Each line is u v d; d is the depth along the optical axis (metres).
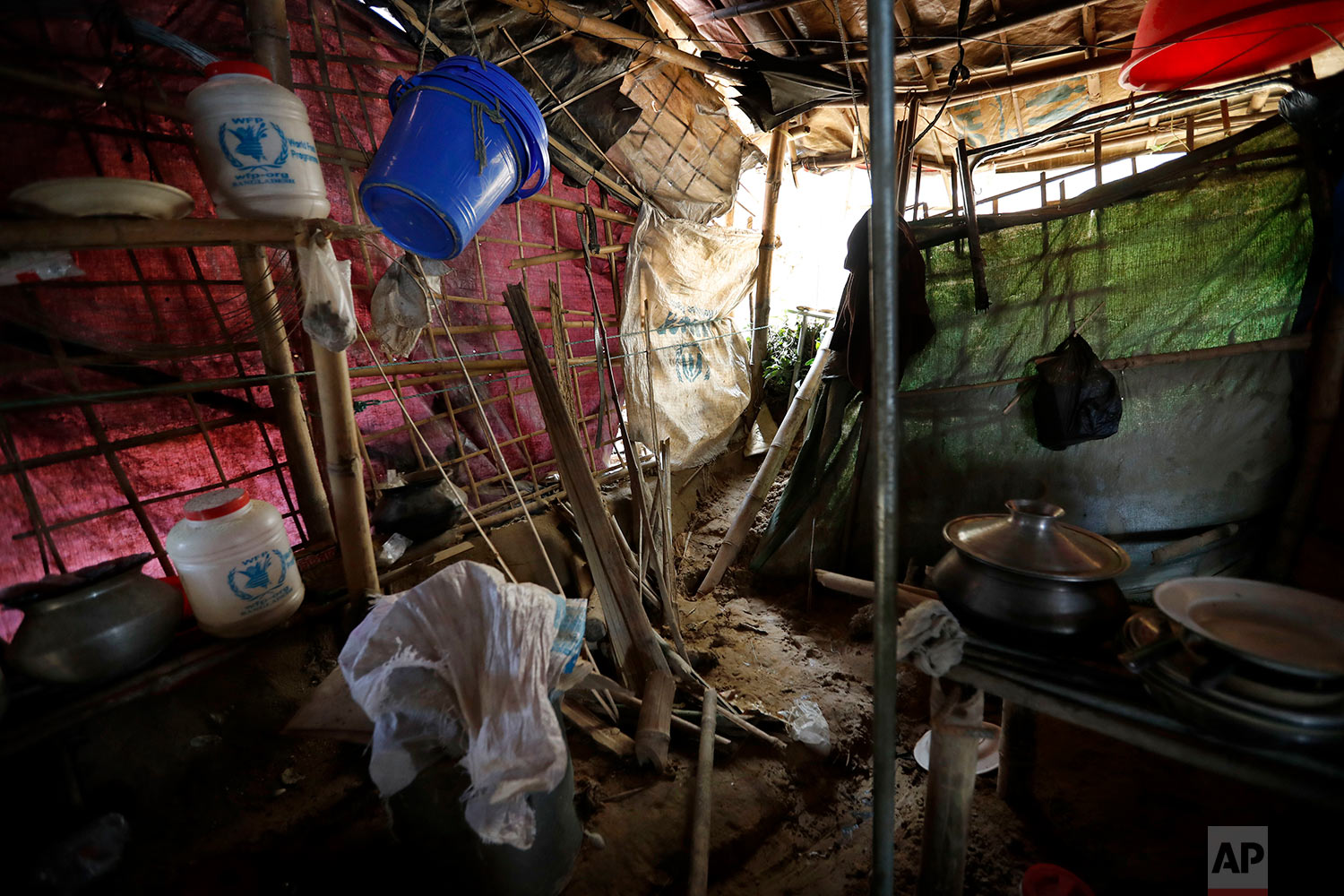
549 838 1.85
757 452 5.77
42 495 2.05
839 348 3.55
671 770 2.45
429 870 1.82
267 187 1.69
